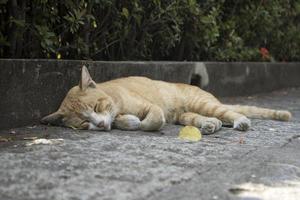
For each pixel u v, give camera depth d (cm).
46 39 236
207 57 326
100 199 174
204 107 244
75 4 246
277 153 208
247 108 254
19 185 179
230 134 228
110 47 277
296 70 433
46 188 178
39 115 231
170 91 246
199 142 215
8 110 222
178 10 287
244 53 343
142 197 176
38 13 239
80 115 227
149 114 228
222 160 199
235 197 178
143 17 281
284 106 301
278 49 415
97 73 250
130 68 264
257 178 188
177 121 246
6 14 235
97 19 264
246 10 337
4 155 195
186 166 193
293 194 181
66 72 239
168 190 180
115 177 184
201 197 178
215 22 302
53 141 209
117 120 230
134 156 198
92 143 209
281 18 387
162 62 282
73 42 253
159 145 209
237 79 334
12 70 222
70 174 184
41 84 231
